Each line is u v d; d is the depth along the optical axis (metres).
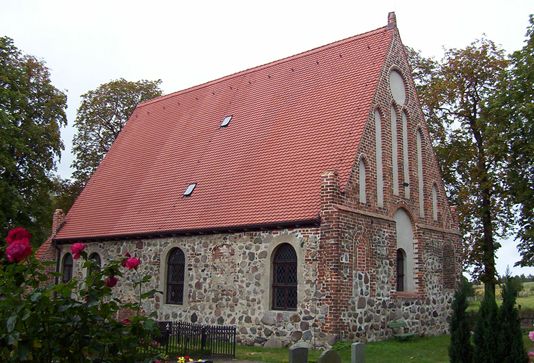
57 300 6.19
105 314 6.56
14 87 29.53
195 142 28.09
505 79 28.81
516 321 11.52
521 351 11.33
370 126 22.19
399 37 25.42
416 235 24.20
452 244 27.00
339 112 23.02
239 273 21.48
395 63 24.75
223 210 22.59
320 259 19.28
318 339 18.88
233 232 21.88
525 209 29.12
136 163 30.22
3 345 5.79
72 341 6.32
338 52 26.09
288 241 20.20
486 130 29.56
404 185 24.05
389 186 22.80
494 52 33.19
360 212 20.44
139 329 6.75
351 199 20.34
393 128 24.06
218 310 21.89
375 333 20.58
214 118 28.69
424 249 24.59
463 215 32.12
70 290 6.37
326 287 18.97
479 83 33.47
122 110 42.19
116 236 25.86
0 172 28.44
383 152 22.89
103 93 41.72
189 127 29.67
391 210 22.70
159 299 24.06
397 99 24.56
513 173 29.14
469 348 12.09
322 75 25.61
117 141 33.62
